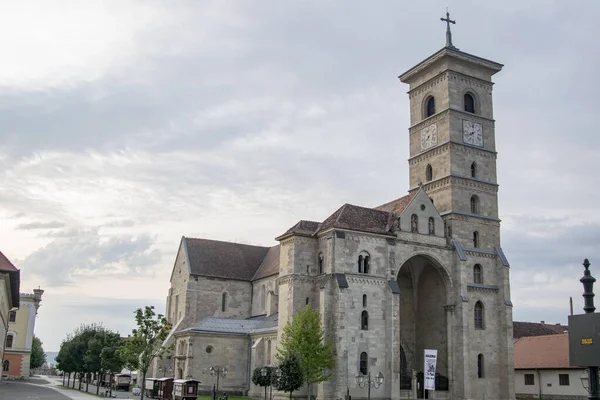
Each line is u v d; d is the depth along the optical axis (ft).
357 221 294.46
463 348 298.15
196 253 379.76
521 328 439.63
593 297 74.74
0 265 268.62
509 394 304.30
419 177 345.72
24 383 437.99
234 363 322.75
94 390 376.48
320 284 281.95
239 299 377.30
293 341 257.96
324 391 263.29
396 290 284.82
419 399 302.66
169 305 391.65
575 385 317.63
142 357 267.59
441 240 312.29
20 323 513.45
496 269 325.21
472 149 334.85
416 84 359.87
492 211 333.42
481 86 347.97
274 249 391.45
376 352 276.21
